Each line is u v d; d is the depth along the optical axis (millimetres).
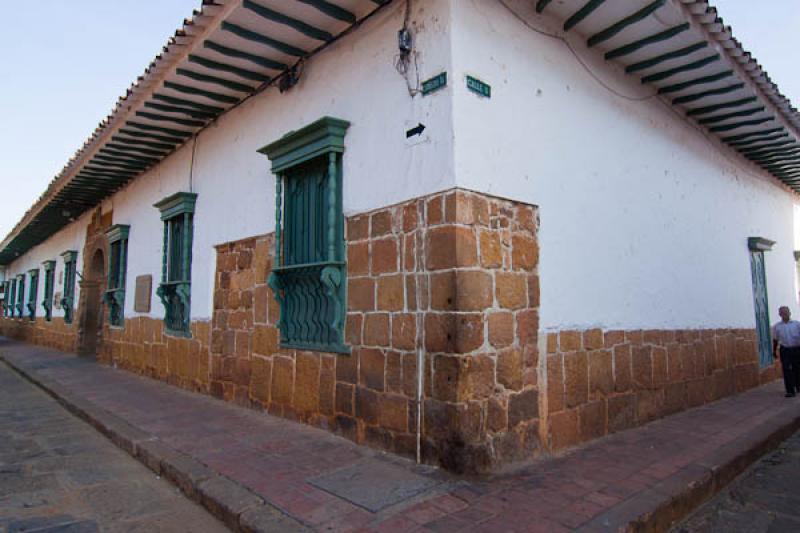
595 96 5273
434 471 3652
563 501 3197
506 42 4320
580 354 4688
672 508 3312
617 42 5172
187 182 7809
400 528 2828
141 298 9297
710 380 6793
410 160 4102
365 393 4344
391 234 4215
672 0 4488
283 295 5441
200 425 5250
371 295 4355
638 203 5754
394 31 4379
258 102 6199
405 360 4008
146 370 8852
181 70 5684
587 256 4918
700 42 5090
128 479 4098
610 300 5145
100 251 12195
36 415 6562
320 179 5086
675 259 6332
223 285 6703
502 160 4133
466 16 4008
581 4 4578
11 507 3504
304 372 5086
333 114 4969
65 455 4742
